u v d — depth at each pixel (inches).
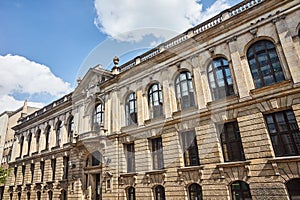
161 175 575.8
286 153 443.8
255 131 480.1
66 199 861.2
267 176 440.5
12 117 1608.0
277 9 507.8
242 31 550.6
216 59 588.1
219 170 499.2
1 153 1523.1
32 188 1053.2
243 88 518.6
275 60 498.3
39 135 1187.3
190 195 541.3
